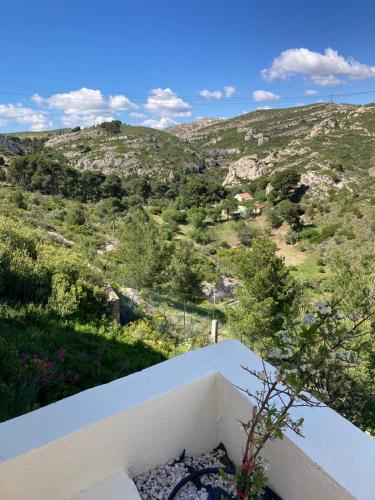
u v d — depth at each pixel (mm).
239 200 62094
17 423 1244
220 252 37344
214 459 1563
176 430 1479
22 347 4594
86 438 1251
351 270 6160
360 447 1229
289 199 55781
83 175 59000
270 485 1366
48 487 1224
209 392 1531
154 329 8875
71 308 6902
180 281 15594
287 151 75875
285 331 1256
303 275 32688
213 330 9352
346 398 3869
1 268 6570
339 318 1243
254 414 1311
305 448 1216
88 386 4664
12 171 52719
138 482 1422
